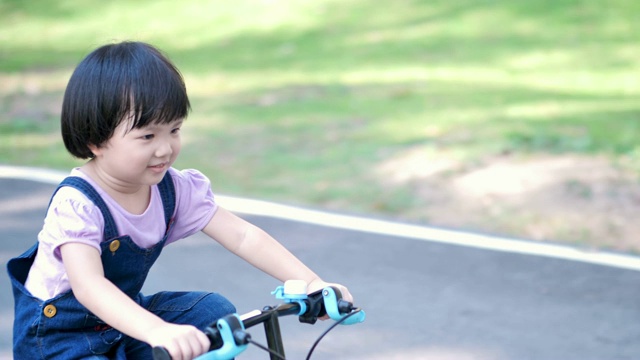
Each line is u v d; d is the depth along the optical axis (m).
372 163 13.34
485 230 10.91
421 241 10.41
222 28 26.31
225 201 11.88
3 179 12.97
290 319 8.34
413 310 8.55
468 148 13.56
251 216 11.26
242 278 9.24
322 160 13.63
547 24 24.30
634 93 18.14
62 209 4.31
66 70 21.95
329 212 11.48
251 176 13.08
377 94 17.77
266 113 16.64
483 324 8.27
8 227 10.87
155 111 4.12
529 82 19.08
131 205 4.51
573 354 7.73
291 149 14.30
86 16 29.17
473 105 16.56
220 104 17.56
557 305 8.74
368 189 12.35
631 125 14.91
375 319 8.34
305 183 12.70
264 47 23.80
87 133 4.21
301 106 17.02
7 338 7.85
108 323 4.10
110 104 4.12
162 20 27.91
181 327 3.88
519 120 15.28
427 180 12.52
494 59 21.41
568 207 11.45
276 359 4.15
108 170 4.32
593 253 10.15
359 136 14.76
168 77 4.18
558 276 9.47
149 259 4.60
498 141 13.80
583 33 23.53
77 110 4.21
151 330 3.93
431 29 24.30
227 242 4.90
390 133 14.81
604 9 25.12
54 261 4.38
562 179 12.23
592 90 18.44
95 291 4.12
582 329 8.23
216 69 21.23
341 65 21.08
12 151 14.73
